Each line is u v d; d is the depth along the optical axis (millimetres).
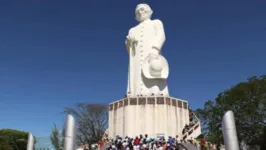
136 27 46500
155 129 38281
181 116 40500
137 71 44000
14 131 81625
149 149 30281
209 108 54562
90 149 46688
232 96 50562
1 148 61500
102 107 66688
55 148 68125
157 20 46312
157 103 39312
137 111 39156
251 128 48344
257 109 48406
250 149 49969
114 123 40781
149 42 44906
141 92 42688
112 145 31547
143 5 47438
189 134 38125
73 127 11891
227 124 10711
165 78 42781
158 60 42781
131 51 45688
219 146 46031
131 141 32469
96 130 64750
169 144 30734
